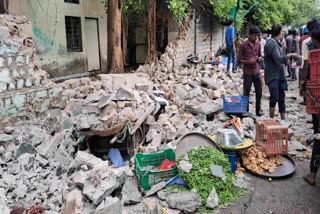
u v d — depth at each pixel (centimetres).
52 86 629
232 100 647
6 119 541
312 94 396
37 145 503
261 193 387
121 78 796
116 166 445
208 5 1380
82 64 1130
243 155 454
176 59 1170
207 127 579
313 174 402
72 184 390
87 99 590
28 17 888
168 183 389
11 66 548
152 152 442
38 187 404
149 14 1081
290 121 642
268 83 618
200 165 385
